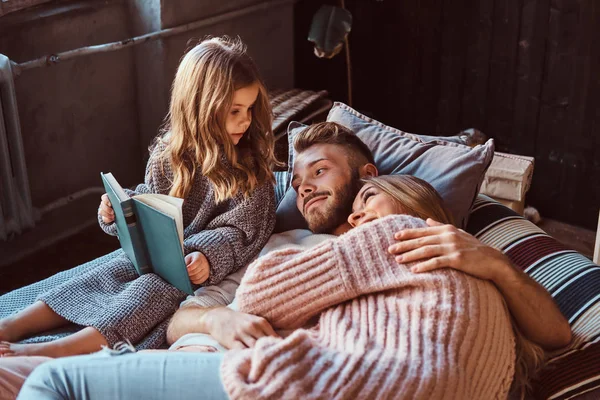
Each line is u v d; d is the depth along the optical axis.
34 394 1.13
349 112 1.90
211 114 1.59
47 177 2.58
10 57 2.35
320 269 1.26
